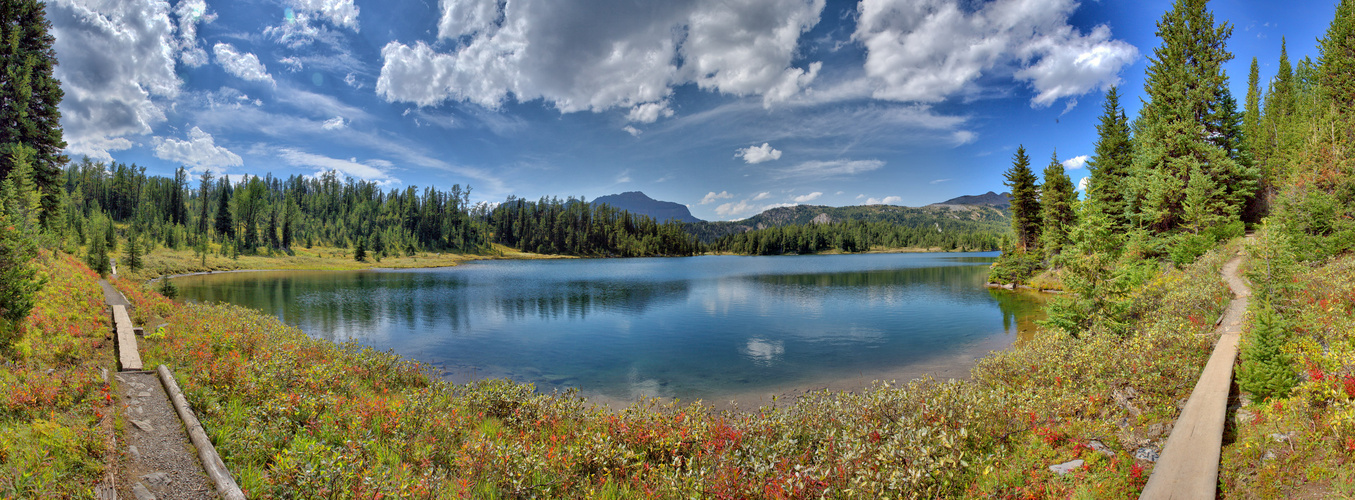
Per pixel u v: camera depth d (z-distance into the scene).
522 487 8.10
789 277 78.44
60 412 8.09
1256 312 10.38
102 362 12.91
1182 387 11.49
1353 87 32.84
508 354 24.78
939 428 9.41
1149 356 13.29
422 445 9.42
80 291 21.39
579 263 144.38
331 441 8.93
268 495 6.48
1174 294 21.72
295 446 7.48
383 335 29.94
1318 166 27.08
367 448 8.59
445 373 21.09
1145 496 7.06
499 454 8.48
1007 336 27.66
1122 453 8.66
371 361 16.28
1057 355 14.62
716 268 109.81
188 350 14.46
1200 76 39.09
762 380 19.91
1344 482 6.59
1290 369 9.36
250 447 7.95
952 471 8.19
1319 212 23.95
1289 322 10.06
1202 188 33.06
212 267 93.19
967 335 28.28
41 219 42.66
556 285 66.94
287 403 9.59
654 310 41.62
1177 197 35.38
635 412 11.83
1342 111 33.41
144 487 6.49
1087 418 10.52
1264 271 13.19
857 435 9.56
